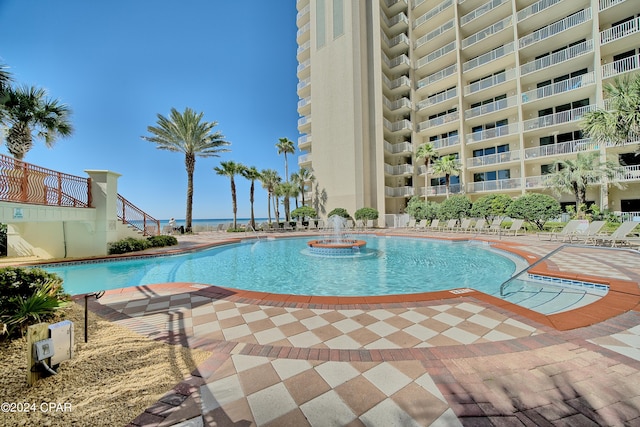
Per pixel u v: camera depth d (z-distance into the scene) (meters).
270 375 2.23
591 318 3.27
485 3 21.30
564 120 16.72
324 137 26.44
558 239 11.52
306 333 3.08
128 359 2.50
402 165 24.72
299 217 26.30
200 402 1.89
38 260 8.31
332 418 1.73
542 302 4.39
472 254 10.09
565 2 16.52
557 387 1.97
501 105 19.52
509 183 19.27
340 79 25.22
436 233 16.02
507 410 1.75
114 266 8.67
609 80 15.03
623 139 9.18
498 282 6.26
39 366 2.14
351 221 24.00
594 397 1.85
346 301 4.17
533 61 18.00
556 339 2.76
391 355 2.52
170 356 2.56
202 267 8.69
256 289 6.25
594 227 9.43
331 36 25.97
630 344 2.61
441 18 23.36
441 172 20.84
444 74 22.97
